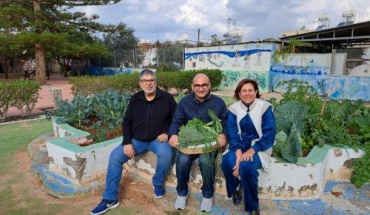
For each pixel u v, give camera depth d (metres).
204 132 3.11
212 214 3.08
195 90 3.28
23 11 17.94
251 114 3.06
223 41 24.08
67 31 20.45
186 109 3.43
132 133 3.62
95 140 4.61
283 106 3.92
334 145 3.82
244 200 2.97
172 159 3.44
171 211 3.24
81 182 3.80
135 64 25.84
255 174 2.87
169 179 3.70
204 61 18.89
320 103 4.80
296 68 14.98
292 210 3.09
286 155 3.30
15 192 3.80
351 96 13.53
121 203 3.44
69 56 26.81
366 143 3.77
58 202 3.54
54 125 5.52
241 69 16.95
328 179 3.78
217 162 3.38
